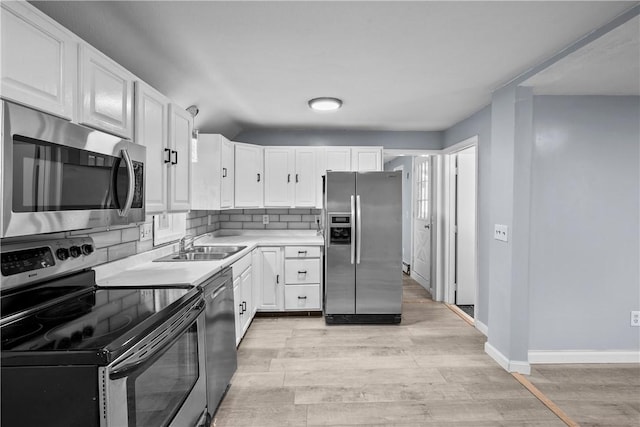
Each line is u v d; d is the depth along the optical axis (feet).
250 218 14.49
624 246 9.09
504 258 8.81
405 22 5.93
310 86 9.15
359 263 12.01
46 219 3.79
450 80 8.66
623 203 9.06
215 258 9.59
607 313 9.13
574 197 9.04
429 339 10.68
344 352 9.73
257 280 12.47
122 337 3.66
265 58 7.38
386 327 11.75
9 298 4.21
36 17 3.79
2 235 3.27
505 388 7.83
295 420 6.70
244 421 6.66
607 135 9.02
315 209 14.49
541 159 9.01
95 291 5.60
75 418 3.34
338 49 6.96
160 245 9.23
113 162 5.00
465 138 12.46
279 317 12.75
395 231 12.04
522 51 7.02
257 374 8.46
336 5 5.42
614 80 8.01
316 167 13.71
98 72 4.89
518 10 5.55
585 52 6.64
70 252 5.07
